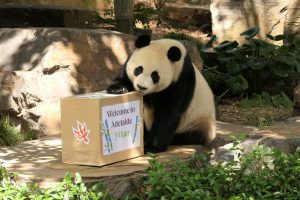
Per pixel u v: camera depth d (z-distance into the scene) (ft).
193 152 27.02
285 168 23.00
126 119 25.53
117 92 26.05
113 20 51.39
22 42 34.47
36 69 33.14
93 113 24.00
